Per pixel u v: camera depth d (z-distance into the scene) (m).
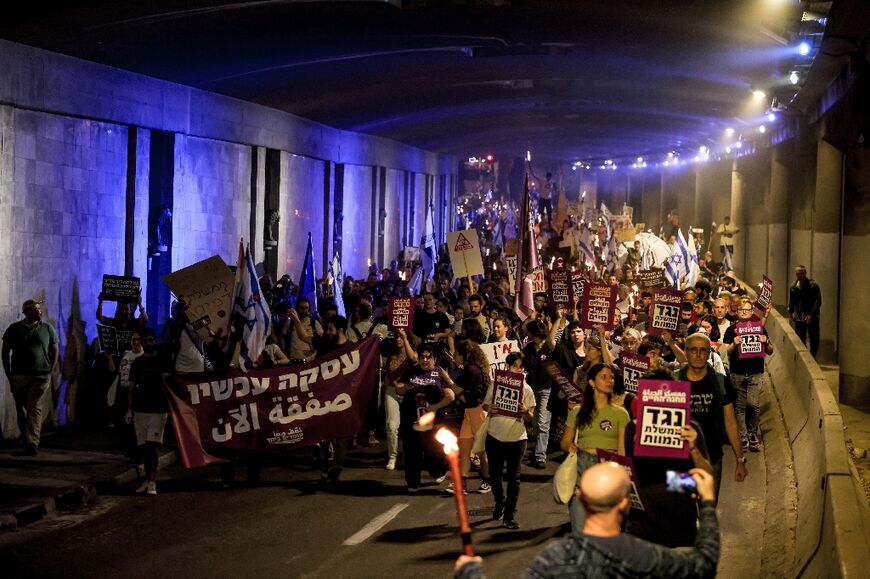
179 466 16.23
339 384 14.80
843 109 22.78
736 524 12.42
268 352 16.78
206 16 17.83
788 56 24.09
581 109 40.59
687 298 20.56
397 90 30.39
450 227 56.56
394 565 10.58
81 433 18.14
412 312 17.08
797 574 9.76
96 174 19.92
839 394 19.53
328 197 34.38
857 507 8.92
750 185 46.81
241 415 14.55
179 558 10.83
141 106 21.42
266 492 14.27
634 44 24.81
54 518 12.69
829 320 26.83
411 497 13.96
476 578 4.98
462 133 46.25
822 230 26.81
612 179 89.38
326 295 25.83
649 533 7.64
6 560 10.73
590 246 34.47
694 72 29.19
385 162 41.69
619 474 5.25
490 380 14.12
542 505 13.48
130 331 17.70
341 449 14.76
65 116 18.88
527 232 22.05
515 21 21.66
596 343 13.80
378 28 21.12
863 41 18.53
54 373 18.52
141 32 17.95
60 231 18.72
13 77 17.25
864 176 18.80
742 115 38.88
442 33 22.31
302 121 31.23
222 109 25.39
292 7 18.23
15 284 17.41
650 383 7.99
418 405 14.16
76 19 16.36
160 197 22.91
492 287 25.52
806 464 13.93
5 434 17.09
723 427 10.07
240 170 26.78
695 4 19.78
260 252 28.09
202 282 15.77
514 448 12.24
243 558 10.84
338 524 12.37
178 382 14.34
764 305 19.25
